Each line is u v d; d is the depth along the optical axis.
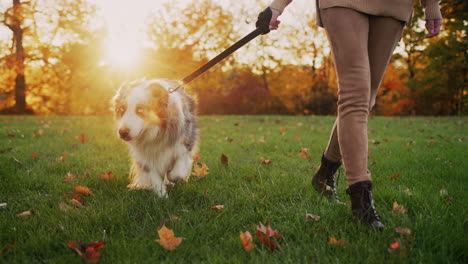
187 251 1.84
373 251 1.74
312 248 1.84
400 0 2.01
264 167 3.86
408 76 27.44
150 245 1.89
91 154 4.57
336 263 1.66
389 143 5.73
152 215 2.38
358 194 2.01
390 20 2.02
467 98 22.56
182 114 2.95
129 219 2.28
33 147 4.98
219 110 25.75
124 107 2.65
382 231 1.97
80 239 1.98
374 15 2.00
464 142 5.84
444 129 8.35
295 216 2.27
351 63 1.98
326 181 2.57
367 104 2.02
